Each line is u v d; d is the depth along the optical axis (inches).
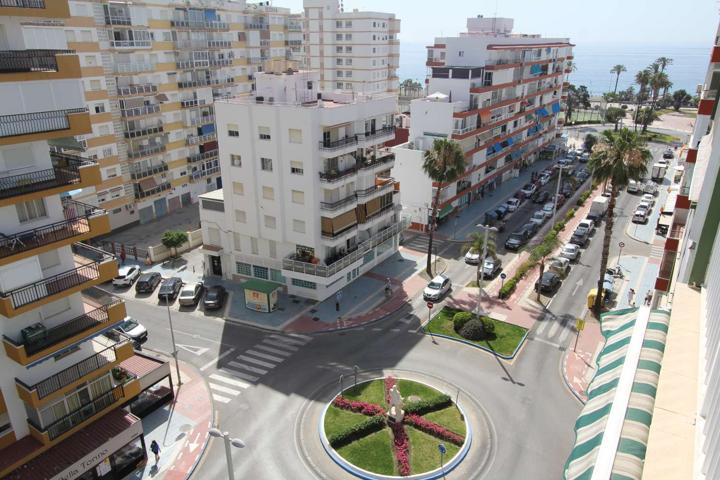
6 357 920.9
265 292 1731.1
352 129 1857.8
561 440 1184.2
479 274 1771.7
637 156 1547.7
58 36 1003.3
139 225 2551.7
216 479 1079.6
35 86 844.0
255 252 1919.3
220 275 2043.6
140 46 2368.4
